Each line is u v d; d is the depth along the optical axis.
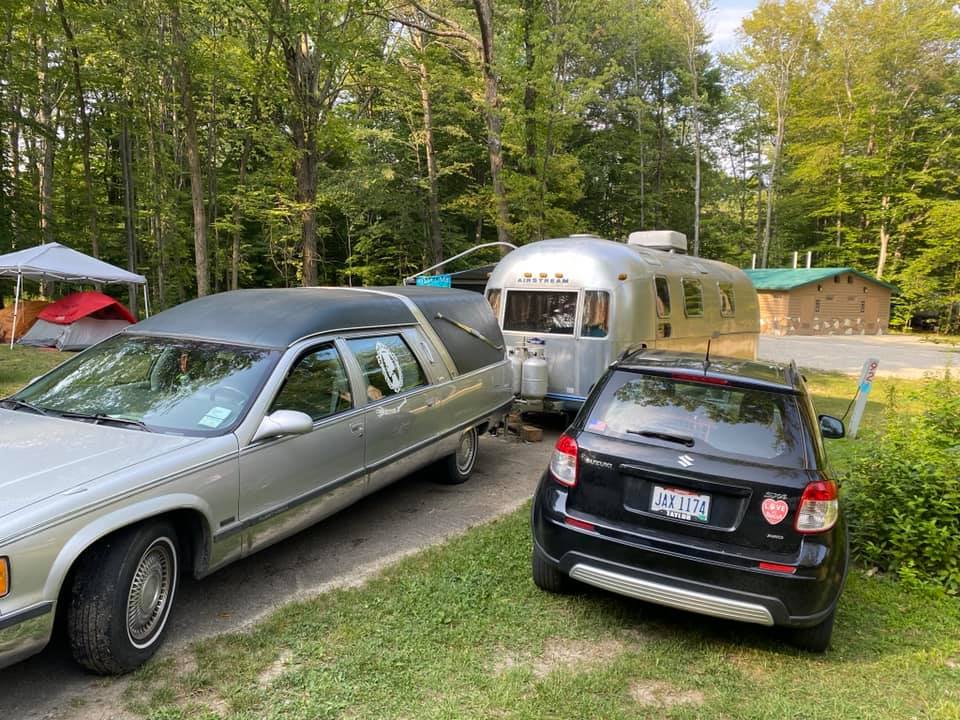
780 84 37.44
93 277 15.29
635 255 8.66
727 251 40.69
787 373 3.87
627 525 3.35
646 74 35.75
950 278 32.78
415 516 5.13
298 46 14.95
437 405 5.31
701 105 34.31
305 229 16.00
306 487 3.87
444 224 28.05
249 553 3.57
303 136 15.80
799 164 39.69
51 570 2.50
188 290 28.27
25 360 12.28
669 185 38.41
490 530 4.72
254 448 3.48
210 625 3.35
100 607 2.72
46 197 23.80
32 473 2.81
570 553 3.46
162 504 2.93
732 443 3.32
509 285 8.88
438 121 25.66
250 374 3.76
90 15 15.39
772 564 3.05
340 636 3.25
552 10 17.67
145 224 24.84
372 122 22.73
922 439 4.96
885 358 19.88
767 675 3.11
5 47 17.91
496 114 17.48
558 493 3.59
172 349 4.03
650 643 3.36
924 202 33.75
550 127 17.89
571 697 2.83
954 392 6.06
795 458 3.21
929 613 3.80
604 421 3.65
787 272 32.31
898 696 2.94
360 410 4.36
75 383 3.90
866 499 4.59
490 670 3.04
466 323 6.15
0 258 15.05
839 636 3.53
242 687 2.80
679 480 3.24
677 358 4.14
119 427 3.40
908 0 34.00
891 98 34.97
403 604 3.58
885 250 36.75
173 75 16.17
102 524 2.68
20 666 2.91
